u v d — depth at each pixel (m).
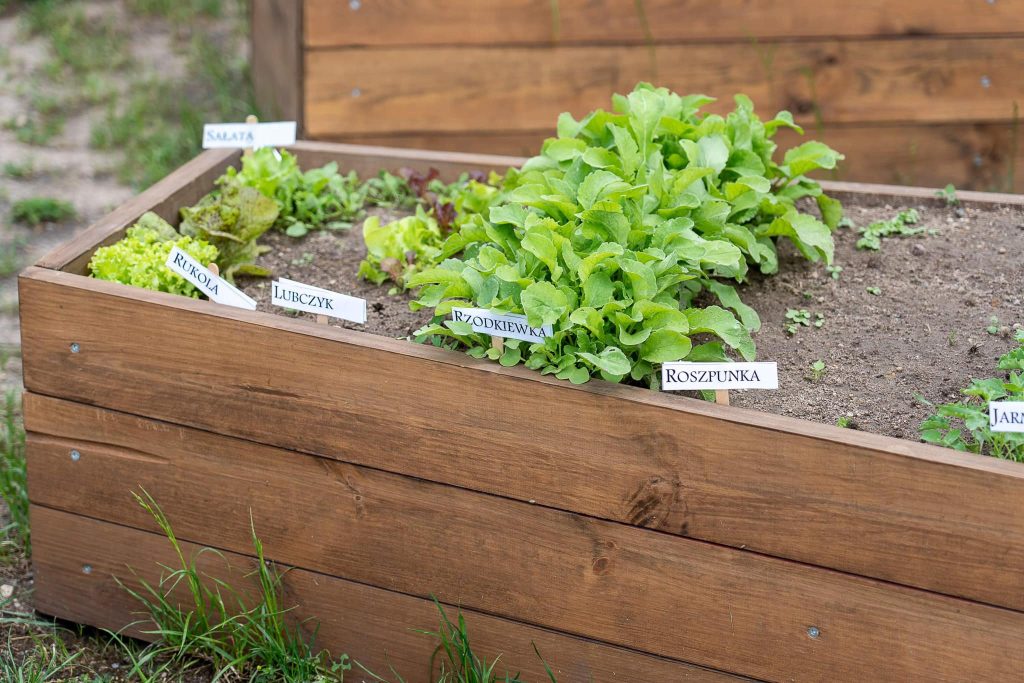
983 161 3.74
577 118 3.56
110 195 4.24
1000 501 1.69
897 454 1.72
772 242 2.55
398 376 1.97
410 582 2.13
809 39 3.53
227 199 2.54
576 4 3.42
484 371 1.91
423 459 2.02
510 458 1.96
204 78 5.10
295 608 2.24
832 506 1.79
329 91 3.44
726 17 3.48
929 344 2.20
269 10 4.09
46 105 4.83
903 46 3.56
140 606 2.35
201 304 2.08
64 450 2.26
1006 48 3.58
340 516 2.12
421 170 2.83
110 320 2.12
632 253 1.97
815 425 1.79
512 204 2.10
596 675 2.07
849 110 3.63
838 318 2.30
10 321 3.51
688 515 1.89
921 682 1.85
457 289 2.05
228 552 2.24
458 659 2.16
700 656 1.98
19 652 2.35
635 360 2.00
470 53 3.44
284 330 2.01
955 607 1.78
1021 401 1.82
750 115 2.54
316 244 2.66
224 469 2.17
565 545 1.99
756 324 2.15
